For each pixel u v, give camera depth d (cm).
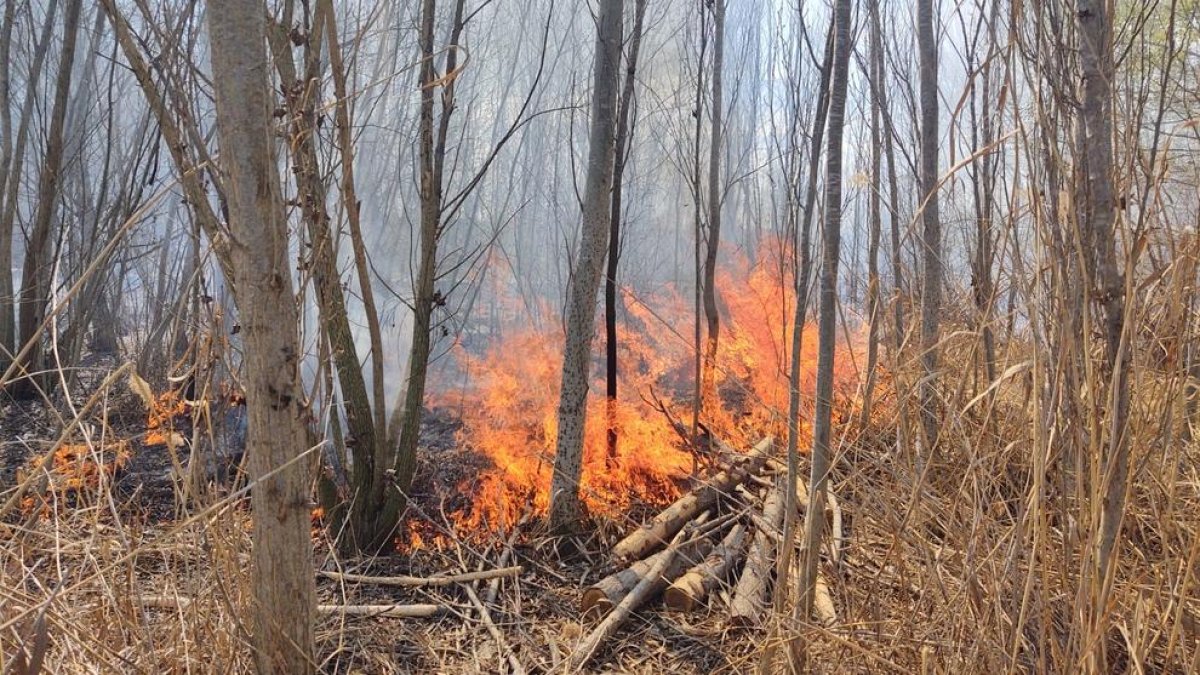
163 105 225
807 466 385
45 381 642
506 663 308
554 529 407
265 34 214
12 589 233
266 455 223
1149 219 200
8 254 654
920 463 278
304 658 232
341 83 269
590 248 397
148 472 480
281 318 221
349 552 392
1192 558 193
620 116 452
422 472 513
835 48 235
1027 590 201
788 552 252
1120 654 233
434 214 405
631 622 339
